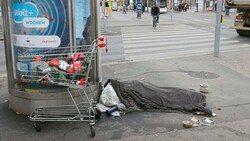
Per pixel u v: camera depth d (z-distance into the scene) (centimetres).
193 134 440
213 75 779
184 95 561
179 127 464
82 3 507
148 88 570
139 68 860
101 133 443
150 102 541
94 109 476
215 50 1030
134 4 5656
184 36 1717
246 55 1056
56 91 495
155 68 859
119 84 566
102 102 532
